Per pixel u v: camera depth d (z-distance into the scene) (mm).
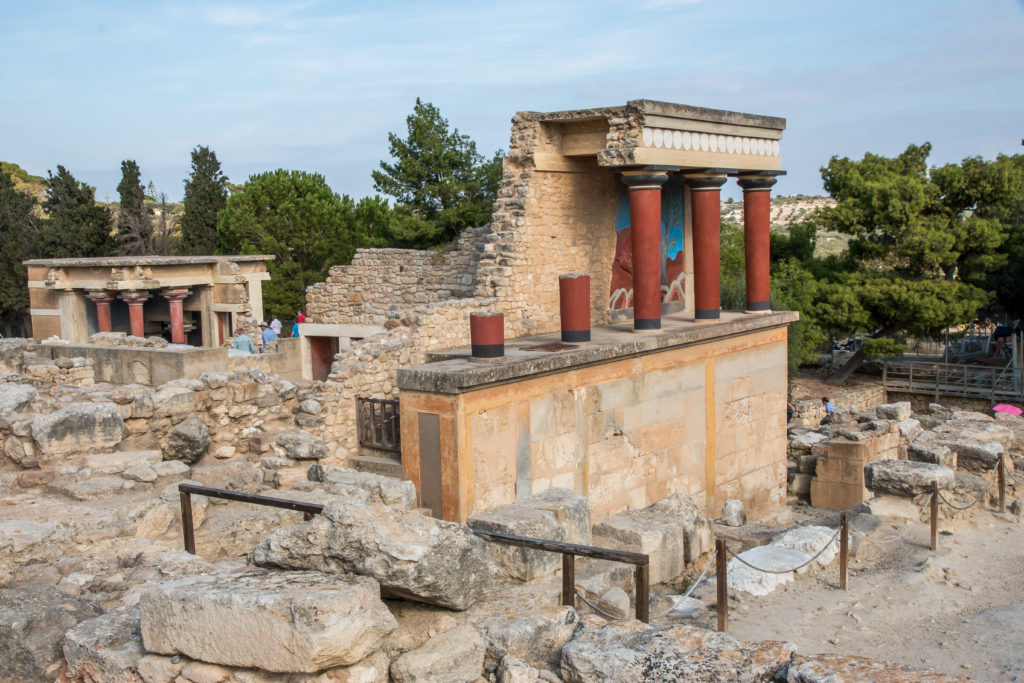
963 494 15023
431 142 37406
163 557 8000
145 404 12656
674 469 17406
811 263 42250
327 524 6098
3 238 54250
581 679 5895
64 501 10344
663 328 17672
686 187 20547
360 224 46188
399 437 14375
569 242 18234
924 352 49156
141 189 62688
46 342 18062
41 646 6242
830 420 24172
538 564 9711
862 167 43375
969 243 39406
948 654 9445
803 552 12773
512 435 13688
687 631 6152
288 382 15062
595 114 16547
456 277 20562
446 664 5840
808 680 5262
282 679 5406
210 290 36969
